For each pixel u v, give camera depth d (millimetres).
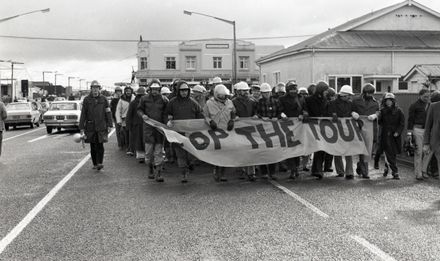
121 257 5340
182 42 67250
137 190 9195
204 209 7527
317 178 10367
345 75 29375
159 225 6625
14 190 9367
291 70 33000
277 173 11188
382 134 10320
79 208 7727
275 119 10375
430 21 32719
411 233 6105
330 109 10617
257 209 7477
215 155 9906
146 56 66562
